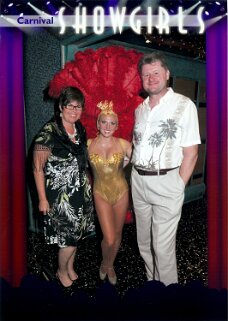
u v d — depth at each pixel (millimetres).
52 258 2598
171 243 1954
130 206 2404
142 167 1919
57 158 1929
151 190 1911
